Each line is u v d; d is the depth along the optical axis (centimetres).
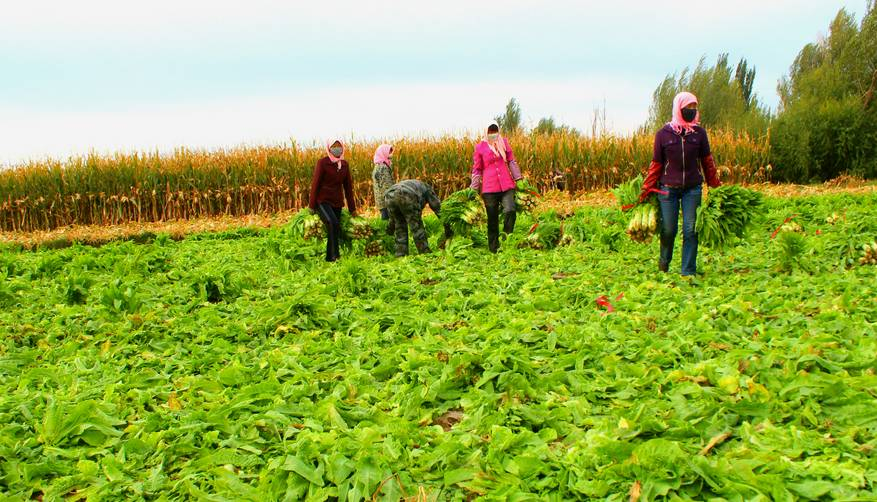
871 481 268
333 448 340
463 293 739
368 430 355
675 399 365
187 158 2102
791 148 2344
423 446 350
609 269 812
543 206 1795
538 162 2142
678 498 267
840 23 2888
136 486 331
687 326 504
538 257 930
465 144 2142
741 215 732
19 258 1166
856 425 328
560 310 627
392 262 988
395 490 302
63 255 1171
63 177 1989
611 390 408
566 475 298
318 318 620
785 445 311
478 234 1088
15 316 711
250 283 820
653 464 283
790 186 2211
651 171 751
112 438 389
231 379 480
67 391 464
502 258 941
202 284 768
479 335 529
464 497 305
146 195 2033
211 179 2077
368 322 616
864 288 592
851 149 2361
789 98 3034
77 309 707
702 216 733
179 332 614
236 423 395
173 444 371
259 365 507
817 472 278
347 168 1038
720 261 827
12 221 1991
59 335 631
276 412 394
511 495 285
